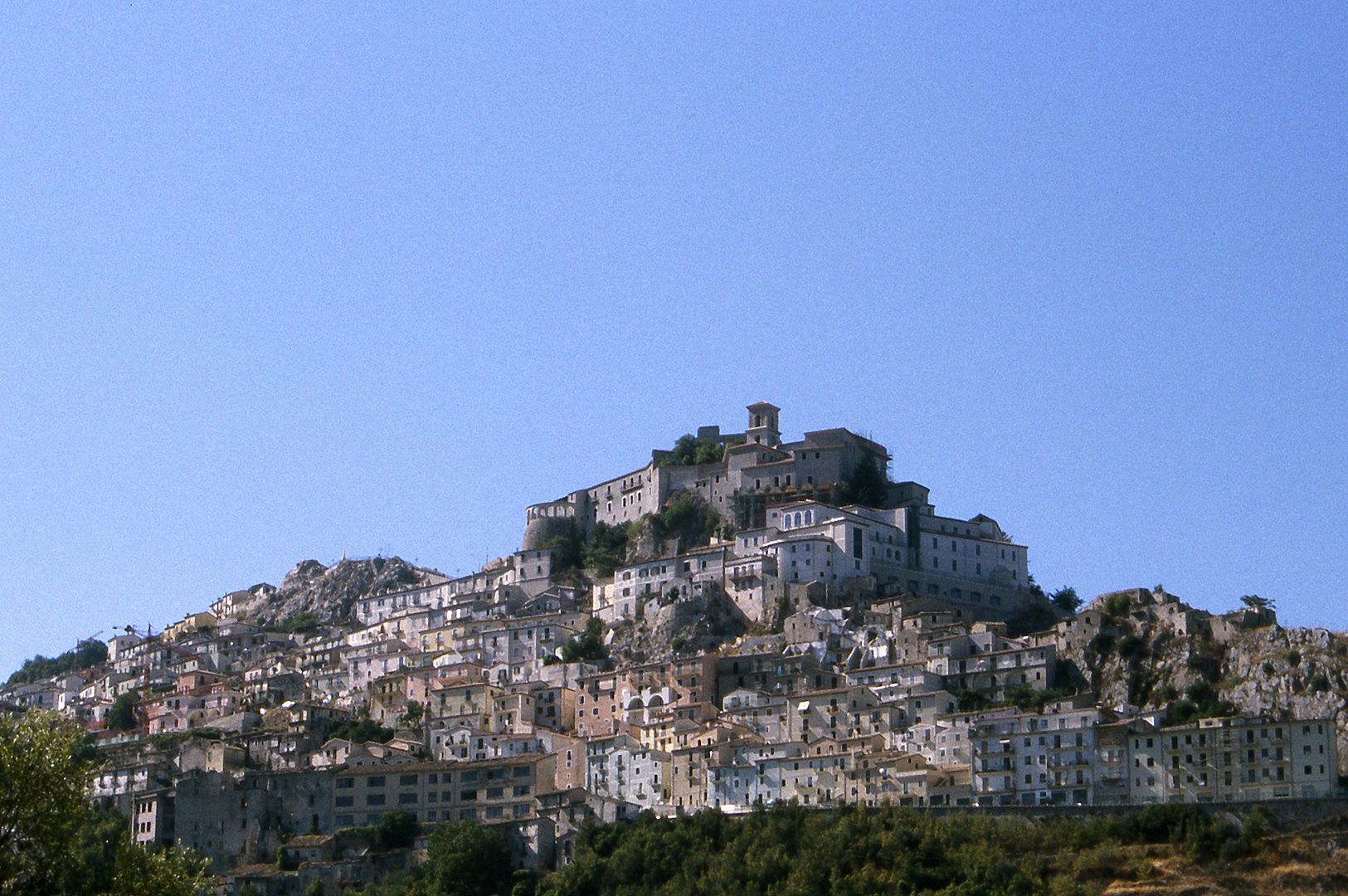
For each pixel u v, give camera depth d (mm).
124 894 154625
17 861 148000
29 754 153250
